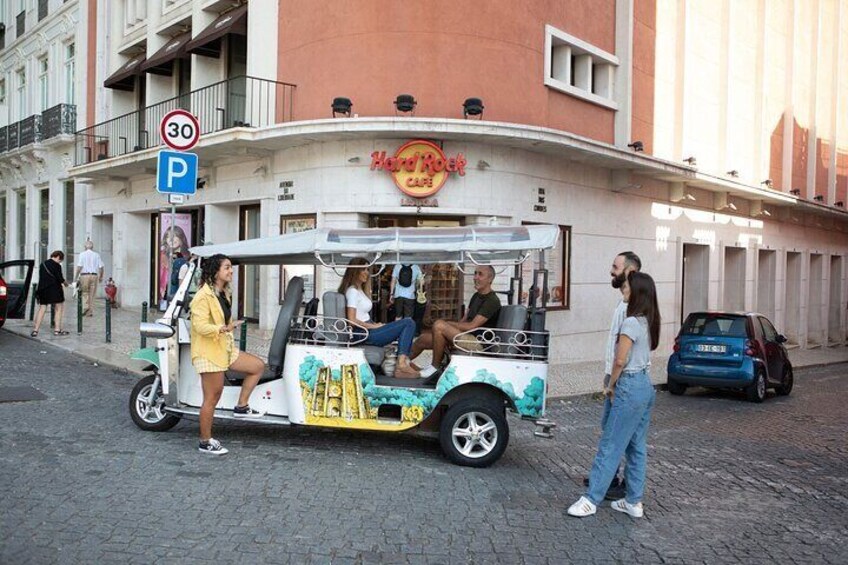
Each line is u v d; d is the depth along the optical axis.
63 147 25.38
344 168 13.87
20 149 27.22
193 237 19.39
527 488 6.56
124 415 8.49
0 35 31.50
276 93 15.07
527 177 14.66
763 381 13.42
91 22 23.78
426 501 6.00
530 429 9.25
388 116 13.65
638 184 18.00
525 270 14.52
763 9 23.83
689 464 7.89
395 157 13.59
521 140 13.68
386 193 13.70
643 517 5.95
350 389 7.26
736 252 23.86
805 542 5.56
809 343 29.66
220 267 7.02
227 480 6.23
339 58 14.06
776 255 26.02
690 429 10.08
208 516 5.34
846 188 30.97
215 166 17.36
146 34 20.62
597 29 16.64
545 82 14.97
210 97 17.75
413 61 13.79
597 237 16.78
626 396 5.79
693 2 20.25
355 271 7.95
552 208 15.34
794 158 26.45
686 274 21.95
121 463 6.56
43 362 12.06
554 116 15.41
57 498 5.54
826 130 29.05
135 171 20.22
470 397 7.22
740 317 13.66
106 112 22.80
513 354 7.18
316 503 5.77
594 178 16.62
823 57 28.84
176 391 7.56
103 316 19.20
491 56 14.08
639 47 17.84
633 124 17.61
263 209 15.69
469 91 13.91
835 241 31.03
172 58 18.11
